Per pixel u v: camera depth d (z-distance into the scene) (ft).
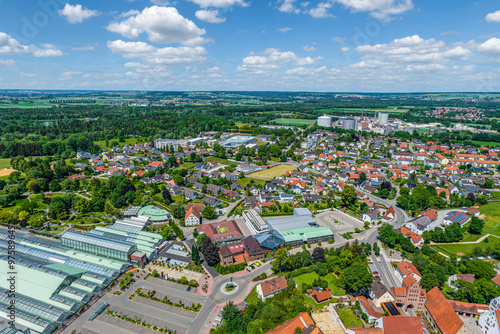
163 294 436.35
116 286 452.76
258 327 356.59
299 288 445.37
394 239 578.25
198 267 501.97
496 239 614.75
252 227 640.99
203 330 370.53
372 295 432.25
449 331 362.94
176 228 635.25
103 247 526.16
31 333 361.51
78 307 399.03
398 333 343.26
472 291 424.87
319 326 372.58
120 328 373.81
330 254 538.47
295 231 610.65
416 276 472.85
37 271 450.71
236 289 448.24
